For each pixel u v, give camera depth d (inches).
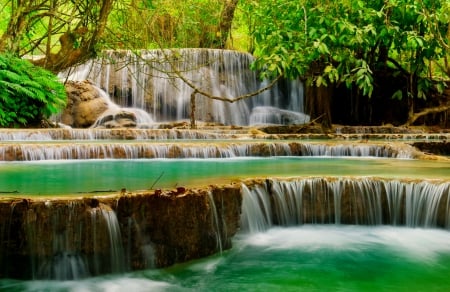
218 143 401.7
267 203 247.1
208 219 205.0
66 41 474.6
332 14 269.7
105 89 767.7
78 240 175.8
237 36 1007.6
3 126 520.4
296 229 251.1
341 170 300.7
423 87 330.0
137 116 746.2
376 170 301.0
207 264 203.3
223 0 629.9
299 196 254.7
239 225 226.5
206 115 794.2
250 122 815.7
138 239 185.3
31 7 461.7
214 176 261.4
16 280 172.1
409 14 292.4
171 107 787.4
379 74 759.7
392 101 778.2
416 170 301.7
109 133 467.2
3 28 606.9
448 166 326.6
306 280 190.9
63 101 571.2
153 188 209.8
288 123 800.3
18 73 517.3
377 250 223.5
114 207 181.3
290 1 292.7
